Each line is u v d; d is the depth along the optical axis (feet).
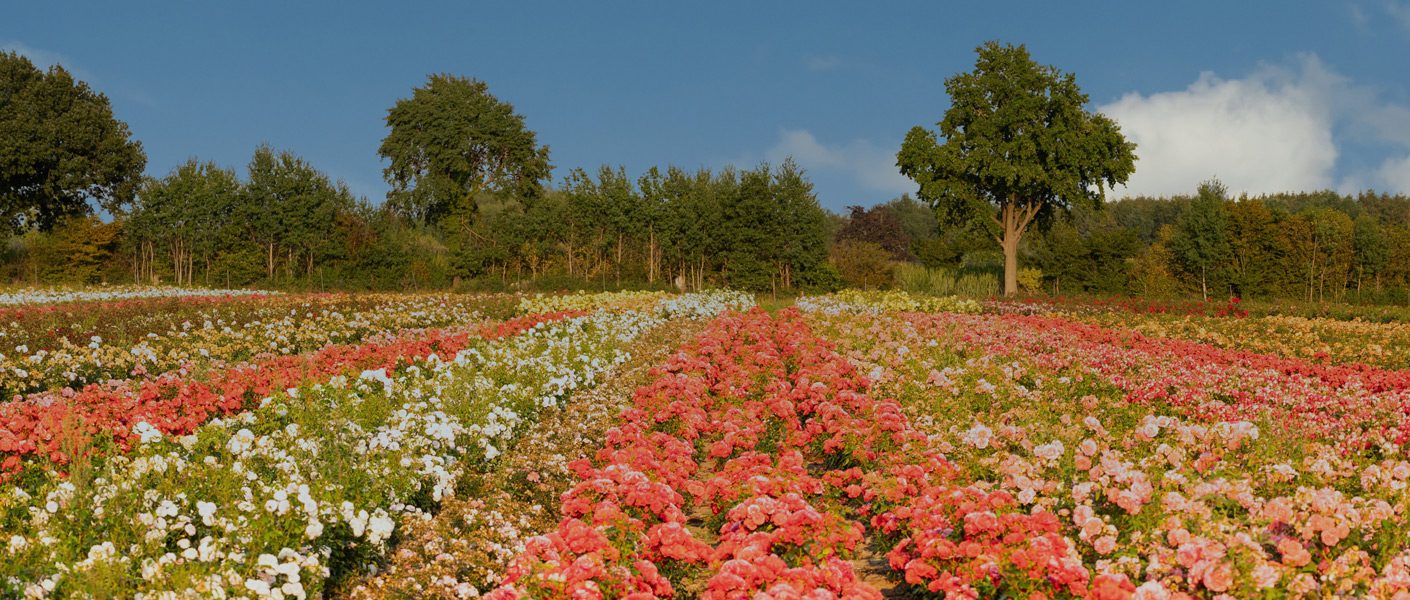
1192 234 164.45
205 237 154.51
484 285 147.64
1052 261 166.20
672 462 28.91
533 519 26.78
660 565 22.03
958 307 105.60
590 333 64.23
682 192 152.35
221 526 20.61
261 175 156.25
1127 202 292.20
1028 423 33.14
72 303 85.97
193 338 60.29
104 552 18.35
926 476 27.07
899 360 49.80
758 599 18.01
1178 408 38.19
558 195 202.49
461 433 31.55
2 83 172.24
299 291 137.49
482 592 21.97
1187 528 21.17
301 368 36.58
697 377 45.27
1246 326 82.53
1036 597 18.30
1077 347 61.11
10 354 47.39
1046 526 21.20
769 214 146.10
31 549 18.39
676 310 92.22
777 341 64.59
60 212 178.60
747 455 29.55
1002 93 151.53
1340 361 63.00
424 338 59.82
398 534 24.90
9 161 165.37
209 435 27.09
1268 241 161.79
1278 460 26.68
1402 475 24.54
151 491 21.40
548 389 41.39
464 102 191.52
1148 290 163.63
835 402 39.11
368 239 158.51
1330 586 18.61
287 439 27.30
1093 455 28.30
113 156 179.63
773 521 22.52
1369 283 165.78
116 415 29.22
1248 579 17.99
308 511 21.44
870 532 27.35
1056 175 147.84
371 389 36.09
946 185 153.17
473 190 195.72
